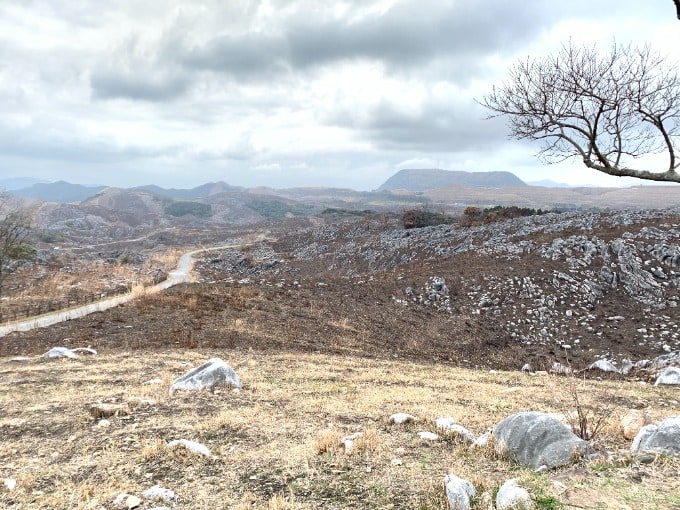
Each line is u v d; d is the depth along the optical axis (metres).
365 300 36.31
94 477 7.49
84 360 18.86
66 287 47.69
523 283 36.66
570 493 5.78
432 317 33.53
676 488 5.80
